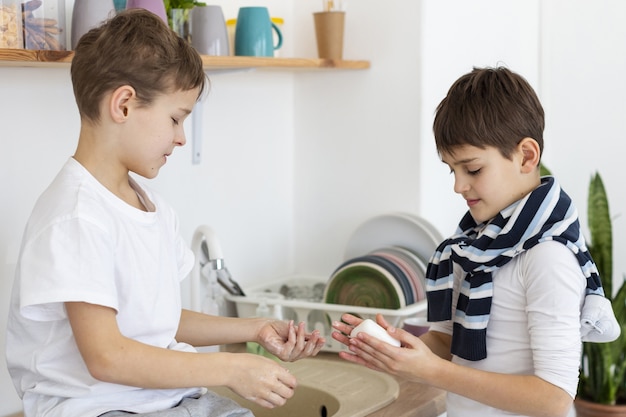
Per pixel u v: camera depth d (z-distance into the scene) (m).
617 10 2.92
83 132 1.30
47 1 1.56
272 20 2.16
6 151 1.66
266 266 2.35
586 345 2.64
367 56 2.26
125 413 1.26
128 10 1.32
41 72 1.71
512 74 1.43
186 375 1.25
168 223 1.46
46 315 1.24
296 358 1.49
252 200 2.29
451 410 1.52
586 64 2.99
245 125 2.24
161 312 1.34
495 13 2.53
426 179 2.22
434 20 2.21
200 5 1.90
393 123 2.24
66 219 1.22
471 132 1.38
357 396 1.69
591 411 2.63
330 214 2.37
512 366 1.41
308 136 2.39
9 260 1.68
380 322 1.44
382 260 2.06
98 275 1.20
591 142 3.03
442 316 1.50
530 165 1.41
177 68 1.27
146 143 1.27
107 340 1.21
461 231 1.54
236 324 1.52
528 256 1.38
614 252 3.03
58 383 1.28
